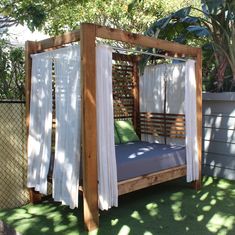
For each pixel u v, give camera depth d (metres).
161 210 3.82
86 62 3.08
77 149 3.25
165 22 4.88
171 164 4.43
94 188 3.23
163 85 5.33
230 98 4.99
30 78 3.90
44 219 3.56
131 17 8.24
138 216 3.63
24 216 3.66
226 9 4.97
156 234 3.14
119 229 3.27
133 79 5.75
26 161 4.07
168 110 5.28
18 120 4.00
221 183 4.97
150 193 4.50
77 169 3.26
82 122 3.13
